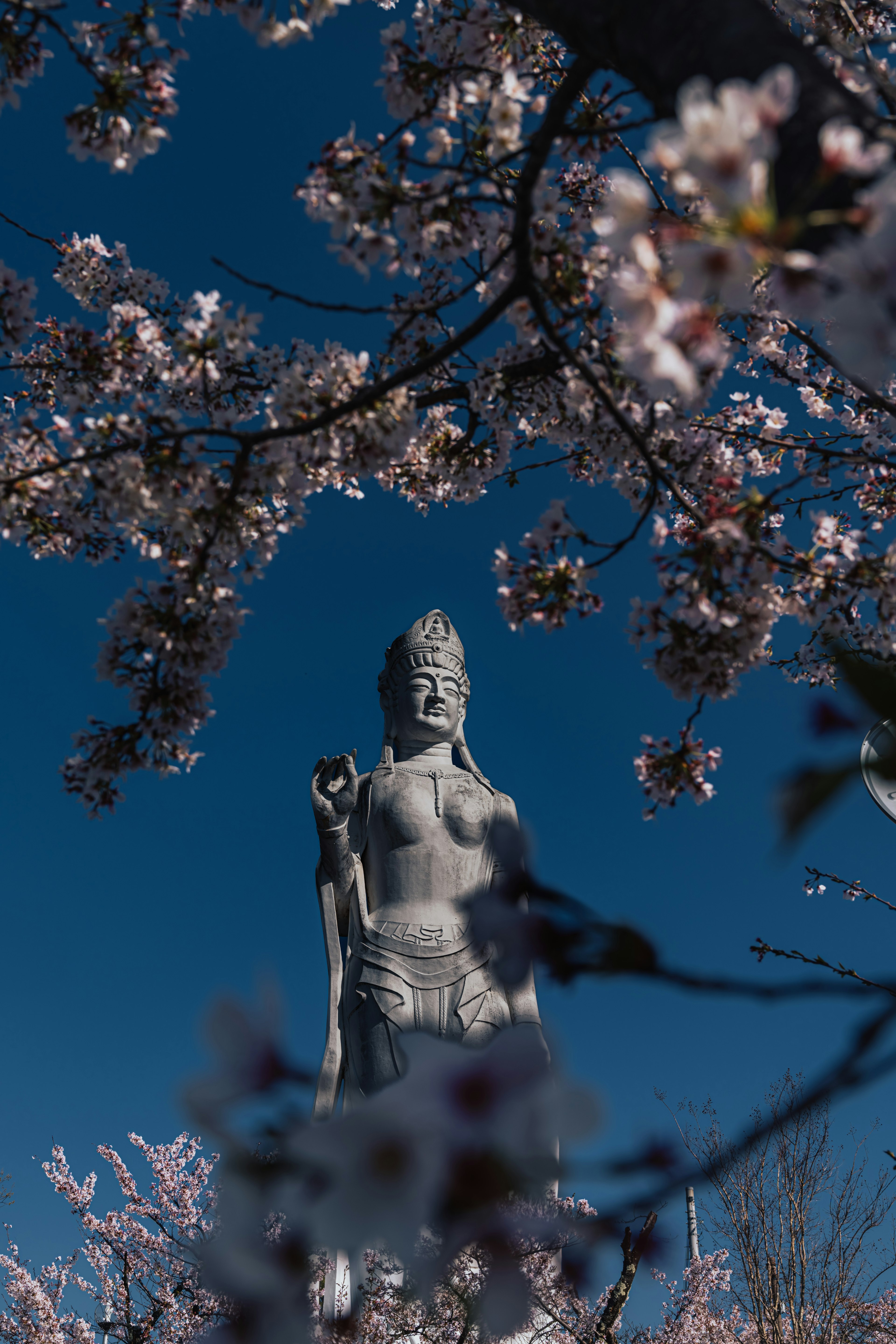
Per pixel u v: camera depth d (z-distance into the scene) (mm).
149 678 4598
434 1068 913
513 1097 902
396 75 4473
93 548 5410
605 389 4578
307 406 4859
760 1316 9969
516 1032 937
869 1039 1291
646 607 4586
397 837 12164
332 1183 889
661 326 1854
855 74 4262
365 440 4949
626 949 1215
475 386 5359
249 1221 965
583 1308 8234
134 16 4477
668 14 2973
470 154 4145
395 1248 927
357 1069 10969
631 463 5867
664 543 4559
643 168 4676
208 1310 10109
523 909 1222
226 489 4629
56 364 5754
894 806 5125
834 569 4703
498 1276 967
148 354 5727
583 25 3244
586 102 5039
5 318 5859
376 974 11195
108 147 4609
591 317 4340
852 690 1121
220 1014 996
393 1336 8086
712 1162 1276
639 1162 1210
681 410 5105
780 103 1498
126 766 4566
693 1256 13367
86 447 4824
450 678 13414
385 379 4770
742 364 7422
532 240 4215
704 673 4609
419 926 11500
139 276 6746
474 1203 911
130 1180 14375
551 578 4613
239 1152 973
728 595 4555
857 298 1559
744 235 1593
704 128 1508
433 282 5707
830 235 2420
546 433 5812
